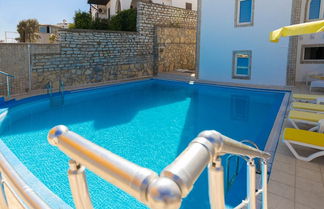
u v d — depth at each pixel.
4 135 7.45
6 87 11.59
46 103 11.69
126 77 17.36
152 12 18.27
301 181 4.16
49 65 13.31
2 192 1.36
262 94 12.87
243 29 14.48
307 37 14.20
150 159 5.92
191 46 21.84
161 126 8.32
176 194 0.55
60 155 6.02
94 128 8.13
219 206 0.91
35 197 1.07
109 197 4.32
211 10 15.50
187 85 15.83
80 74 14.82
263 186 2.16
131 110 10.45
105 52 15.88
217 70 15.88
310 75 13.38
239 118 9.12
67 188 4.62
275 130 6.85
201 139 0.79
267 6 13.47
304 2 13.77
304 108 7.29
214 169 0.86
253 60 14.41
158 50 18.91
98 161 0.70
